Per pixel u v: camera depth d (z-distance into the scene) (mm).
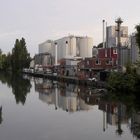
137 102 54969
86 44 148125
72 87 89438
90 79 87438
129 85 63469
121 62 88688
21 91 81062
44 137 32562
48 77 135000
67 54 150125
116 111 47625
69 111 48750
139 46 62031
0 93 75625
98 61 99375
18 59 184125
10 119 42031
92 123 39594
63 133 34312
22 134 33812
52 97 67688
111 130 35688
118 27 83000
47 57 170875
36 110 49906
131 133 34438
